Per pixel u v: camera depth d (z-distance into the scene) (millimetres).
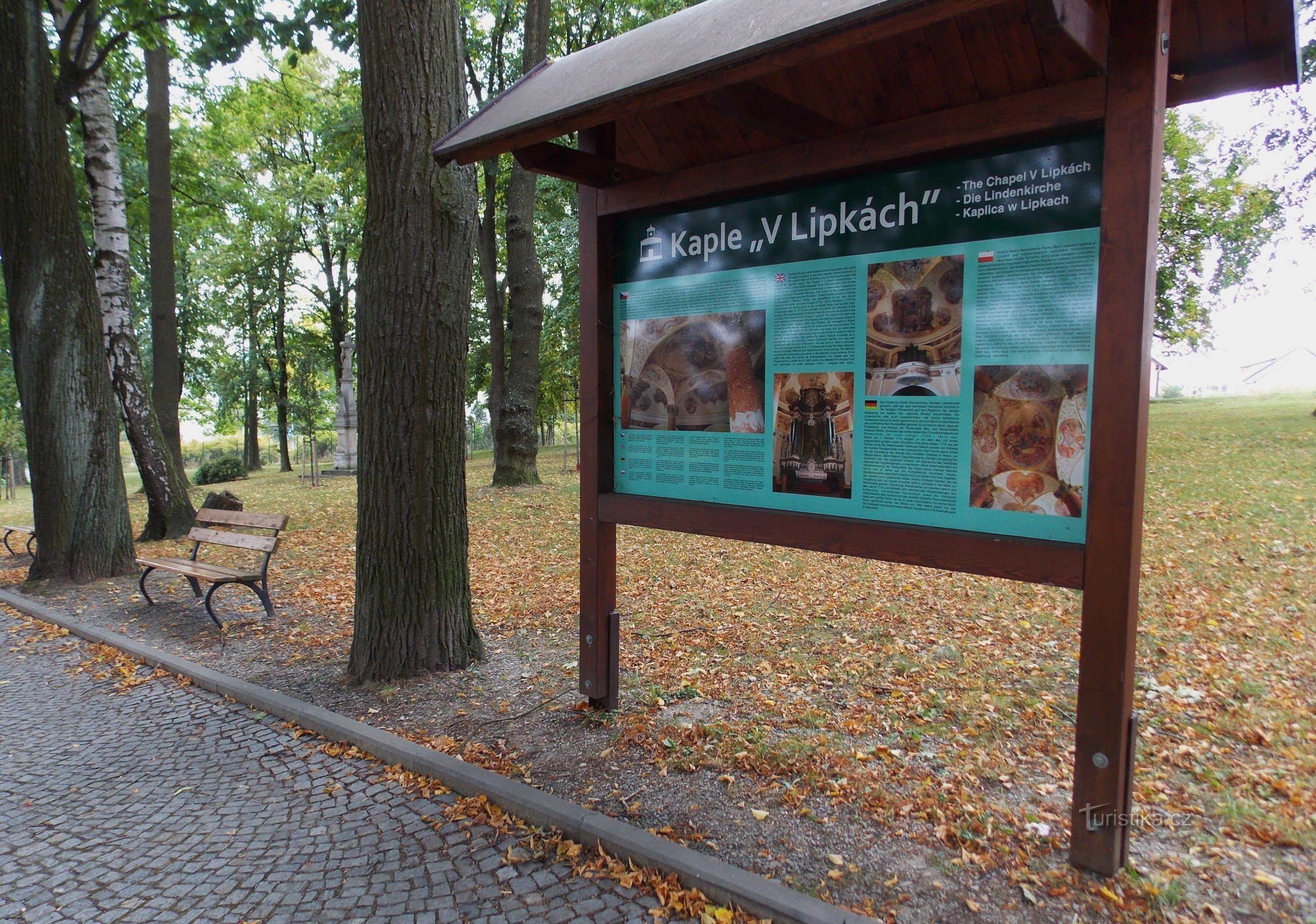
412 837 3158
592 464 4074
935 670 4777
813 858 2836
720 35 2684
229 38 7809
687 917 2586
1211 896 2539
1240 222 15242
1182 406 23438
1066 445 2615
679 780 3480
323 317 29438
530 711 4332
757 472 3471
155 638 6152
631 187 3746
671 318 3754
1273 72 2881
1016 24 2789
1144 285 2363
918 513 2975
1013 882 2635
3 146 8023
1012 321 2709
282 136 25188
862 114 3428
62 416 8203
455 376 4957
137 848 3162
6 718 4664
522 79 3766
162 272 14031
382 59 4527
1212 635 5215
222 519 7238
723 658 5191
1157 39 2307
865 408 3086
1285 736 3723
